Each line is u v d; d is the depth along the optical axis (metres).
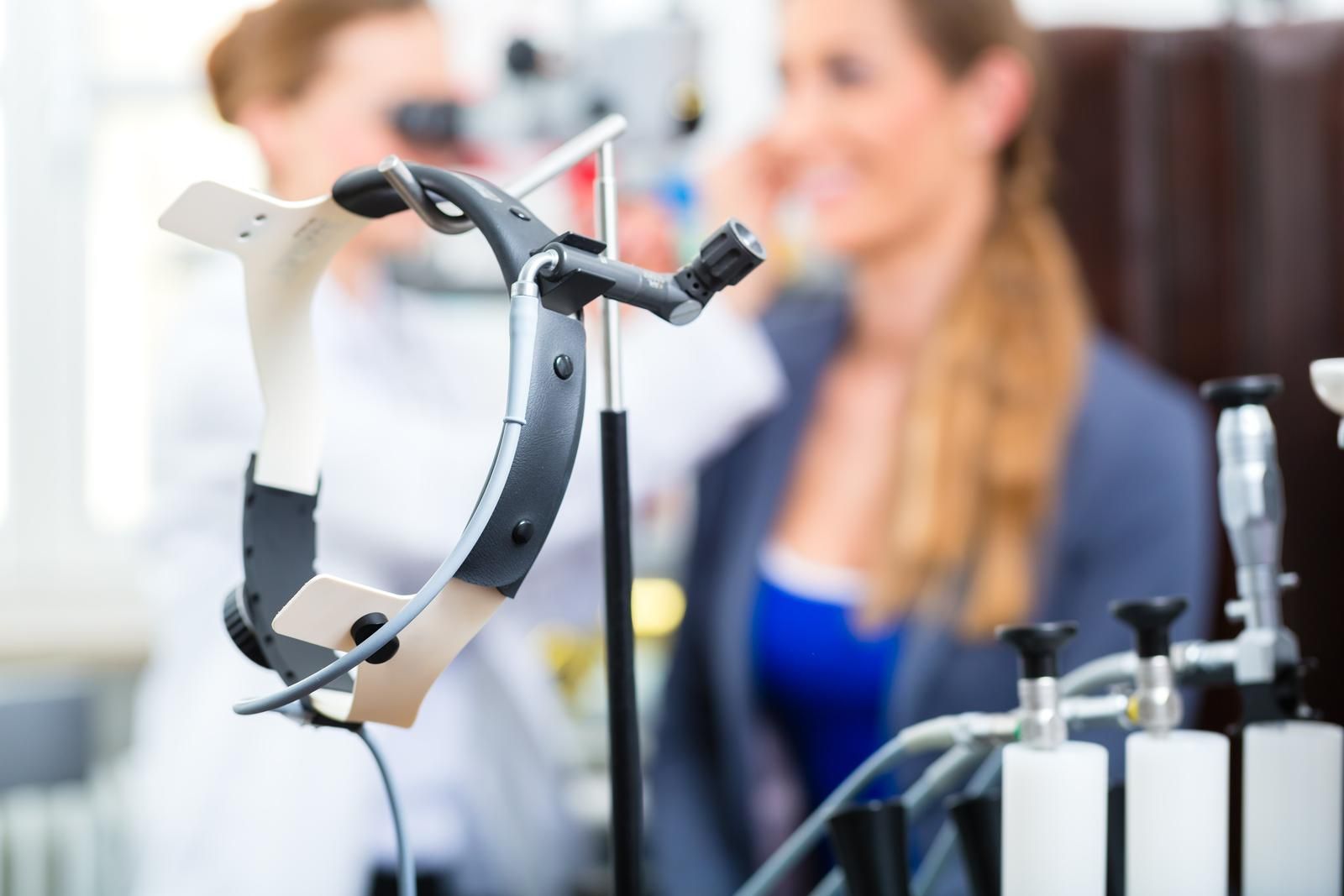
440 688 1.92
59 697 2.22
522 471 0.48
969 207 2.09
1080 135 2.08
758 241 0.56
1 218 2.53
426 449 1.89
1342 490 1.95
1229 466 0.65
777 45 2.14
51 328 2.53
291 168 2.06
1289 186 2.01
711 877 2.02
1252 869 0.65
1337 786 0.64
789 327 2.12
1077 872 0.60
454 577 0.48
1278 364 2.00
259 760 1.87
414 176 0.52
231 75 2.08
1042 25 2.10
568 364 0.50
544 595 1.97
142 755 2.11
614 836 0.62
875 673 2.01
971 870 0.67
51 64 2.52
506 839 1.95
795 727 2.04
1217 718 1.93
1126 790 0.63
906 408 2.07
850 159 2.10
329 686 0.56
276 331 0.57
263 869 1.84
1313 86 2.01
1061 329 2.05
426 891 1.87
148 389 2.53
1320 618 1.93
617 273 0.53
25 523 2.51
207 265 2.46
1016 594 2.00
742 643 2.06
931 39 2.09
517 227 0.51
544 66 2.08
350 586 0.48
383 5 2.05
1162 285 2.05
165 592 1.99
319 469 0.58
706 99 2.13
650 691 2.11
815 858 2.02
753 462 2.10
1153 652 0.62
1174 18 2.15
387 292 1.96
